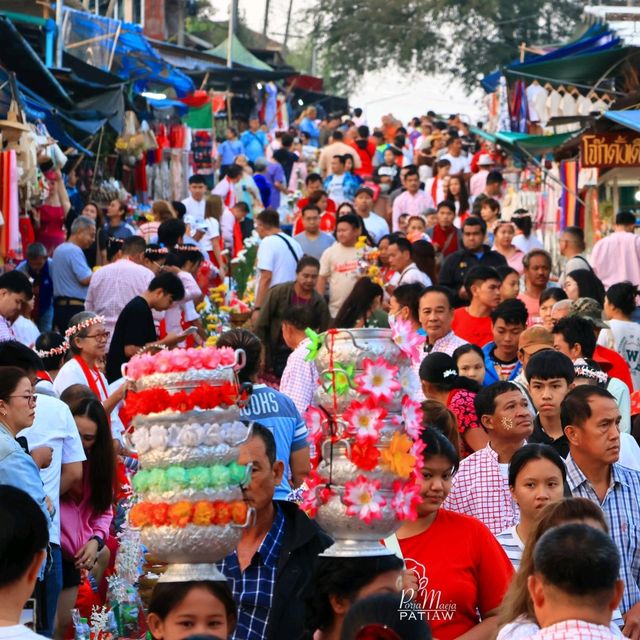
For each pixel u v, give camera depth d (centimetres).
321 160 3403
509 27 7131
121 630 945
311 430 595
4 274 1388
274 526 725
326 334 604
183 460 581
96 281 1641
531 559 627
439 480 723
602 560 517
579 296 1670
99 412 1027
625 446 954
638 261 2002
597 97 3062
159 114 3647
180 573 596
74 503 1019
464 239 1898
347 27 7494
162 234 1795
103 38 3098
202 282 1931
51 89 2272
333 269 1861
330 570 595
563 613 520
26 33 2595
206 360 589
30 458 873
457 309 1422
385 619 498
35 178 1933
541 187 2950
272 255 1850
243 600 714
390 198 3033
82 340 1252
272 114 5059
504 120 3216
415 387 623
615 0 3416
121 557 953
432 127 4512
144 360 589
